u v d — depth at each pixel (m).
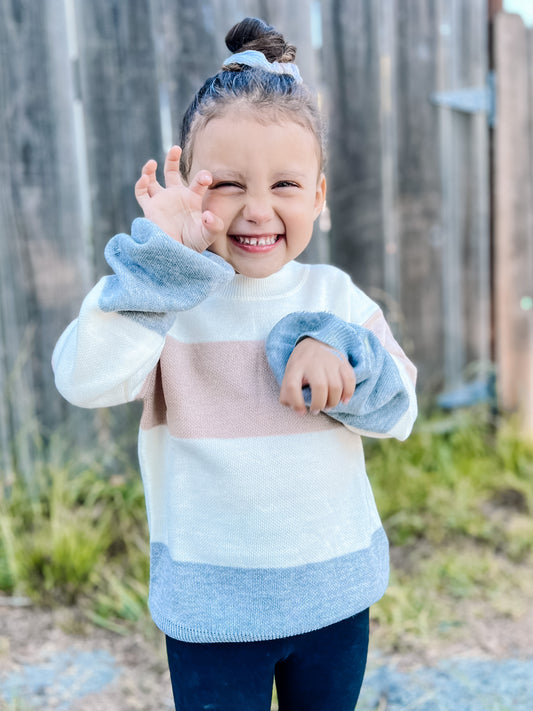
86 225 2.76
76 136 2.70
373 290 3.25
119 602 2.25
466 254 3.45
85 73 2.67
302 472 1.16
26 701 1.86
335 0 3.00
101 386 1.08
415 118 3.22
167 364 1.19
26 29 2.59
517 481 3.07
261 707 1.16
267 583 1.13
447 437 3.35
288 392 1.04
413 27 3.16
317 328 1.12
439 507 2.83
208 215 1.07
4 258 2.67
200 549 1.14
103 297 1.05
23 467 2.75
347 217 3.16
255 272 1.16
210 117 1.12
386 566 1.26
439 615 2.24
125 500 2.71
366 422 1.18
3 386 2.71
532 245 3.54
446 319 3.43
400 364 1.25
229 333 1.21
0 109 2.60
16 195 2.65
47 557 2.43
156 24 2.73
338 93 3.07
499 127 3.39
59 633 2.15
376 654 2.08
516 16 3.35
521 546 2.63
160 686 1.94
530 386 3.59
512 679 1.97
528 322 3.56
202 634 1.12
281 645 1.16
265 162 1.10
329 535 1.17
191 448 1.16
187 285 1.08
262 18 2.88
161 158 2.80
